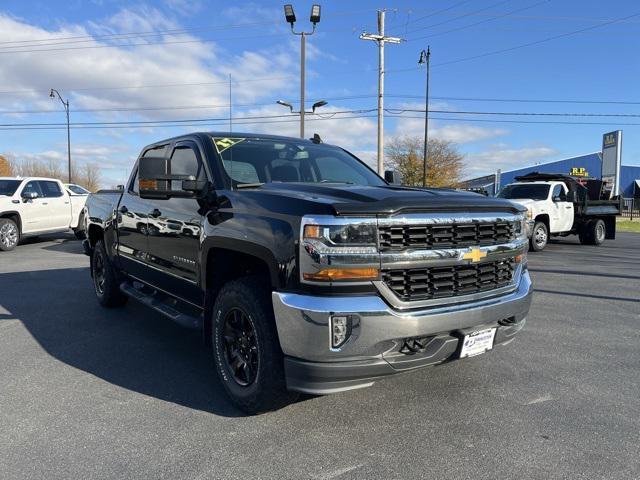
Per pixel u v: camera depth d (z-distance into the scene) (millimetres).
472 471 2727
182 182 3719
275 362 3092
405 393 3766
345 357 2811
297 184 3717
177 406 3541
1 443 3020
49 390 3818
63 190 14148
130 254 5375
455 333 3141
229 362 3523
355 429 3201
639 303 6969
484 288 3324
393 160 56250
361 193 3145
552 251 13914
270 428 3213
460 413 3436
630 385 3959
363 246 2820
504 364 4406
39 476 2672
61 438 3080
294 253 2898
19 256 11531
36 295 7180
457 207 3160
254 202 3334
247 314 3229
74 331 5367
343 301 2799
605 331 5508
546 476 2680
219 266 3750
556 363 4445
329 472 2719
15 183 13000
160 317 5965
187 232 4051
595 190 16359
